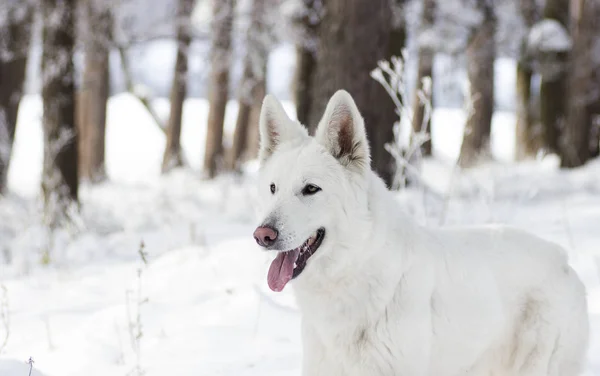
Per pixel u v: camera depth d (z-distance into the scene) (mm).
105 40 17500
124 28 19344
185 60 21156
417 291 2947
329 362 3062
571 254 5848
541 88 18672
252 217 9680
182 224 9500
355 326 2963
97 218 9516
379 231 2949
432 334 3008
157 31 20688
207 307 5109
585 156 14875
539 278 3383
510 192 9594
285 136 3395
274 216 2990
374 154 6906
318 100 6977
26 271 6867
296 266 3023
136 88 27906
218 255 6391
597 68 14992
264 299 4957
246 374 3904
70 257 7430
